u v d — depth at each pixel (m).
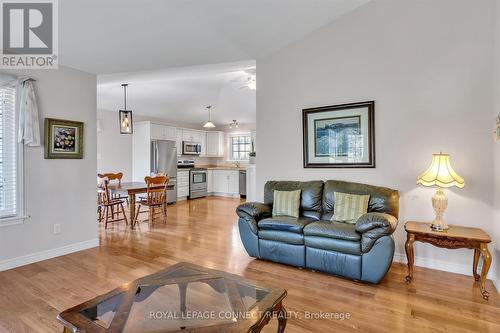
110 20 2.81
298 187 3.60
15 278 2.79
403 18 3.16
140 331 1.44
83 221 3.72
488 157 2.77
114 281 2.72
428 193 3.06
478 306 2.25
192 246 3.79
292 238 2.99
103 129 6.65
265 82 4.14
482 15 2.78
